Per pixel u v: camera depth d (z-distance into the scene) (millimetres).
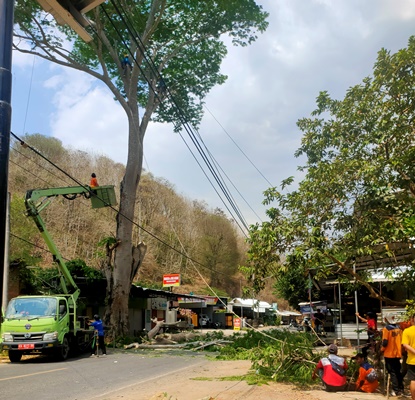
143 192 63562
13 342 16750
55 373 13711
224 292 65562
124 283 26203
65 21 5148
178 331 33094
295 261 10680
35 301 18000
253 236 11539
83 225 53250
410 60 11430
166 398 9000
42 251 42844
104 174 66250
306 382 11039
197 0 24969
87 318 21656
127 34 25797
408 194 10914
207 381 11664
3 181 3721
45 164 56250
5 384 11555
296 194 11492
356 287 14352
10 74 4020
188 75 28984
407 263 11289
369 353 13320
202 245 67562
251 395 9477
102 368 15180
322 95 12953
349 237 10805
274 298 79438
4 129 3854
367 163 10836
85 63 28000
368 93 12141
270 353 13266
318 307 37812
